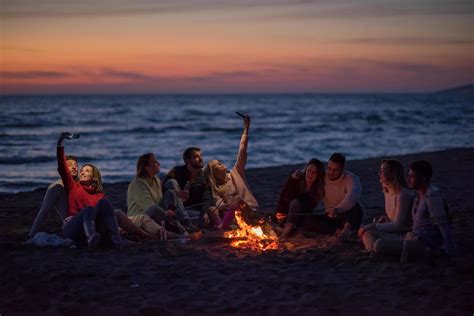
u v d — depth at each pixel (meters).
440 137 38.00
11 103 146.75
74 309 4.82
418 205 6.29
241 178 8.29
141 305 4.91
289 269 6.01
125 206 10.48
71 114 77.12
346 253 6.64
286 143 33.81
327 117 73.75
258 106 137.25
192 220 8.17
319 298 5.05
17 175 19.45
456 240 7.16
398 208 6.52
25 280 5.61
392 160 6.67
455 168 16.16
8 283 5.54
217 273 5.89
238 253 6.68
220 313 4.76
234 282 5.56
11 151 28.45
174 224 7.52
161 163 24.03
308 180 7.60
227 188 8.22
